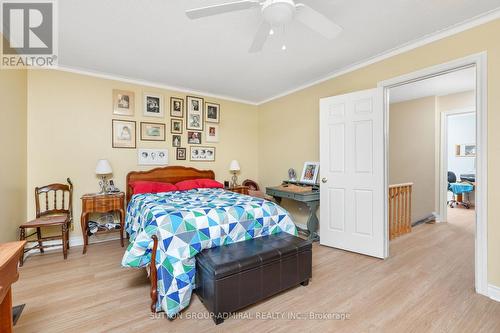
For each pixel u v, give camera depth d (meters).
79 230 3.23
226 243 2.04
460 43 2.12
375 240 2.74
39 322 1.63
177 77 3.55
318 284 2.15
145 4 1.87
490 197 1.94
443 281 2.19
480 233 1.99
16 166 2.59
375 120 2.72
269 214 2.33
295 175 4.04
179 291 1.70
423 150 4.47
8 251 1.20
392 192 3.54
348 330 1.56
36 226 2.54
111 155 3.47
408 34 2.31
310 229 3.38
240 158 4.82
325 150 3.18
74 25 2.16
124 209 3.30
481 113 1.99
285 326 1.60
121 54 2.77
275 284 1.90
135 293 2.01
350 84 3.12
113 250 3.01
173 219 1.83
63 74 3.13
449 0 1.82
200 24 2.16
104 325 1.61
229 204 2.36
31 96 2.94
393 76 2.63
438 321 1.64
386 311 1.75
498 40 1.91
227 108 4.62
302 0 1.80
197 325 1.61
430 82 3.56
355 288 2.08
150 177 3.70
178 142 4.04
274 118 4.56
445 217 4.41
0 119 2.22
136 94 3.66
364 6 1.88
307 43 2.50
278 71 3.31
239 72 3.34
